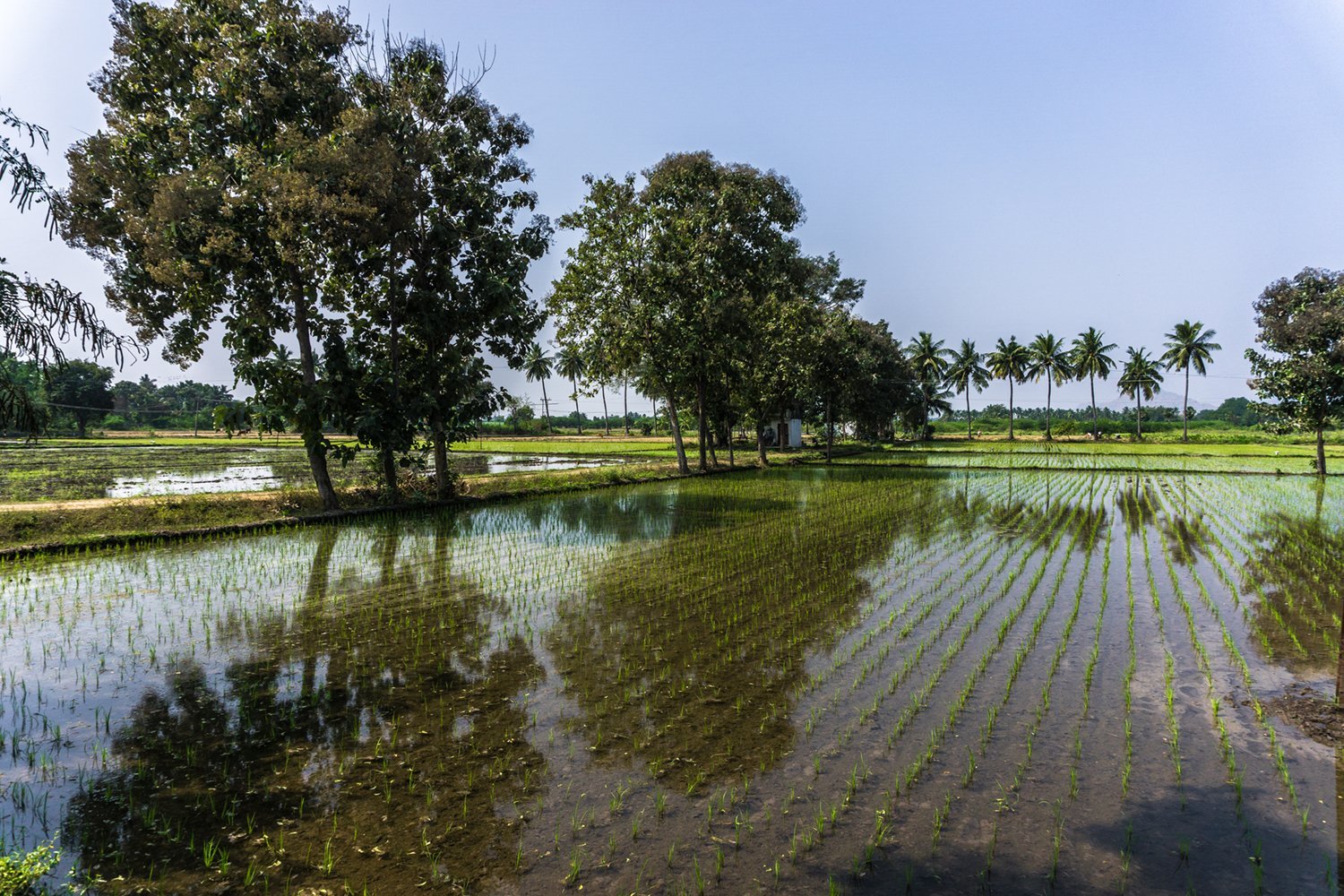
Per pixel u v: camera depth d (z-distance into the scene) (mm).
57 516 15820
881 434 88438
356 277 20156
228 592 11000
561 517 19969
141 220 17000
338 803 5117
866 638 8930
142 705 6746
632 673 7691
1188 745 6059
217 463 39719
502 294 21750
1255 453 57469
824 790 5312
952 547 15297
